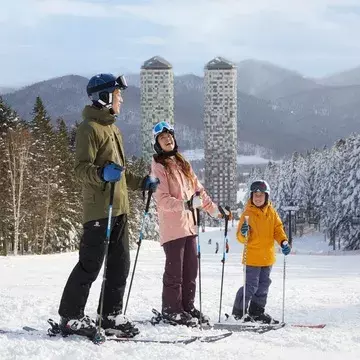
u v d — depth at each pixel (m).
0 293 8.55
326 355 4.23
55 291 9.20
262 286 6.25
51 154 41.88
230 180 182.62
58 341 4.20
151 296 8.44
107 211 4.43
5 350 3.89
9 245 41.06
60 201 40.72
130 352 4.00
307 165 73.19
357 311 7.38
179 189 5.43
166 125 5.51
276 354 4.16
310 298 9.05
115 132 4.67
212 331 5.01
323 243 65.06
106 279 4.60
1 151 35.94
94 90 4.50
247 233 6.18
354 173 46.75
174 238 5.32
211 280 12.78
